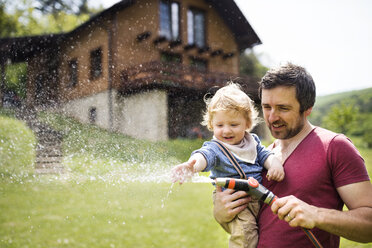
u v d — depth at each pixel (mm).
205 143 1222
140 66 7195
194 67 9375
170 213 4406
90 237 3531
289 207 859
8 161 2752
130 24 7316
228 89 1297
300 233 953
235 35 11094
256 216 1119
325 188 948
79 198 4125
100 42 5715
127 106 4941
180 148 3867
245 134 1274
